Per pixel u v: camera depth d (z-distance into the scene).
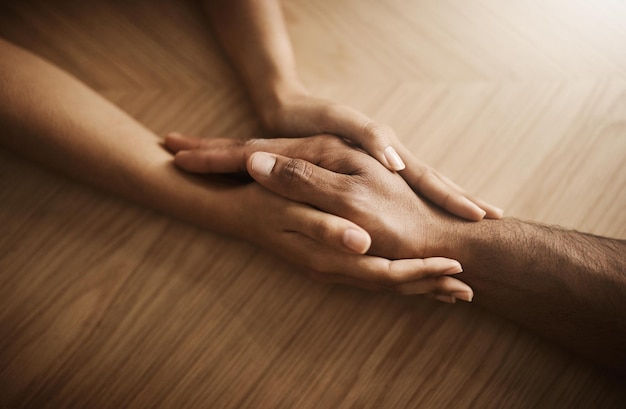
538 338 0.52
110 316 0.52
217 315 0.52
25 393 0.51
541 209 0.54
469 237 0.49
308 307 0.52
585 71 0.56
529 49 0.57
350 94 0.56
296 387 0.51
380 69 0.56
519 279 0.48
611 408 0.50
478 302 0.51
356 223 0.48
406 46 0.57
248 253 0.53
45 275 0.52
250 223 0.50
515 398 0.51
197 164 0.51
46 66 0.51
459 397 0.51
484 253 0.49
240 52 0.54
